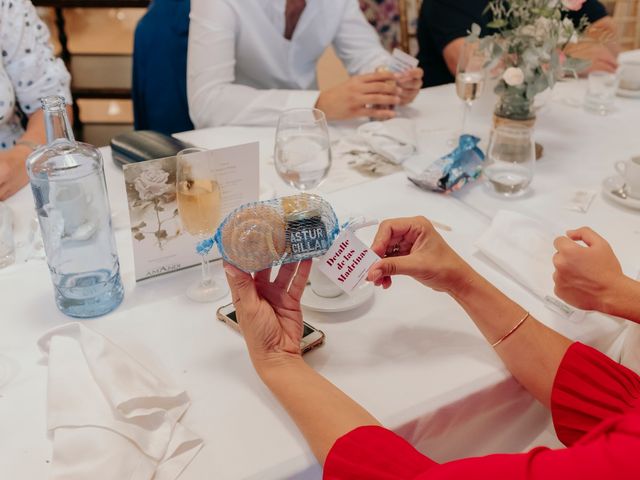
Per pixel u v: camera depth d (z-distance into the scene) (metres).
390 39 3.16
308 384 0.72
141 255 0.95
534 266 1.01
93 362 0.74
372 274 0.76
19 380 0.78
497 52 1.35
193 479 0.65
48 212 0.85
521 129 1.26
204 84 1.69
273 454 0.68
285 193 1.26
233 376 0.79
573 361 0.80
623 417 0.64
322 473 0.68
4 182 1.20
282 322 0.78
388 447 0.64
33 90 1.62
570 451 0.60
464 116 1.58
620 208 1.24
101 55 3.64
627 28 2.53
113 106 3.78
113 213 1.17
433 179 1.29
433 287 0.85
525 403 0.86
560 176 1.38
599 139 1.57
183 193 0.87
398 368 0.81
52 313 0.91
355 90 1.60
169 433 0.69
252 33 1.82
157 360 0.81
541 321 0.91
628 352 0.90
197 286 0.97
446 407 0.76
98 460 0.64
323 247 0.75
